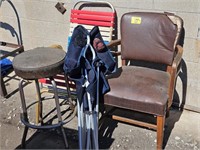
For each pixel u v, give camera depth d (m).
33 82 3.08
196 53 2.36
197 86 2.47
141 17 2.25
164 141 2.21
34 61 1.98
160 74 2.20
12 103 2.76
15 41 3.28
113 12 2.51
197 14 2.23
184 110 2.58
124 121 2.23
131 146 2.18
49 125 2.21
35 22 3.03
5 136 2.35
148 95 1.94
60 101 2.72
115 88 2.03
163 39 2.19
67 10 2.78
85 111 2.04
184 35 2.35
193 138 2.23
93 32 2.07
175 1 2.28
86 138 2.06
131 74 2.17
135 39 2.29
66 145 2.19
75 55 1.96
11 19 3.16
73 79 2.02
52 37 3.02
